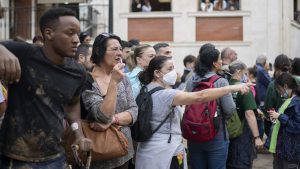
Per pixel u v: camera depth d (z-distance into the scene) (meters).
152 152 5.41
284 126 6.95
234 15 19.66
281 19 20.08
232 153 7.27
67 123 3.78
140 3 19.91
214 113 6.09
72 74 3.49
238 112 7.21
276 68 8.59
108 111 4.48
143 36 19.72
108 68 4.95
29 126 3.37
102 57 4.93
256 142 7.21
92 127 4.53
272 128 7.14
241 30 19.69
